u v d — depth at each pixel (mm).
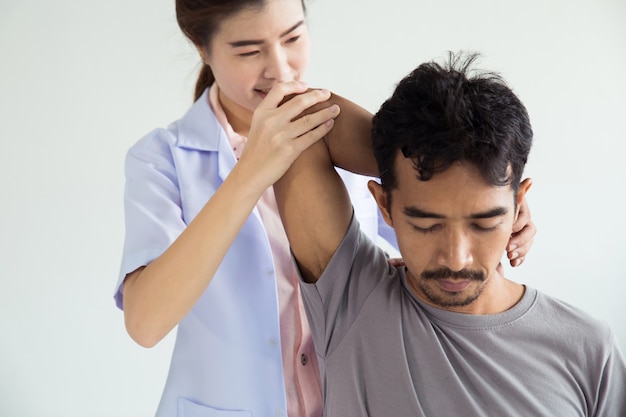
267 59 1264
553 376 1107
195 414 1331
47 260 2697
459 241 1011
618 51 2945
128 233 1300
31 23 2623
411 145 998
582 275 2990
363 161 1165
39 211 2682
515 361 1107
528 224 1293
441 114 992
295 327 1382
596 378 1111
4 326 2695
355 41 2793
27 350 2713
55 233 2695
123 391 2766
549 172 2961
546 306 1138
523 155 1031
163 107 2723
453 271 1036
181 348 1364
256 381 1327
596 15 2926
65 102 2664
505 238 1032
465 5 2852
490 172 982
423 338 1122
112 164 2709
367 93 2824
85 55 2658
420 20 2826
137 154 1391
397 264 1248
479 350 1111
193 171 1379
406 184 1026
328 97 1146
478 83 1023
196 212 1353
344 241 1150
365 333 1148
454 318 1117
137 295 1194
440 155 977
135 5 2666
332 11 2766
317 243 1167
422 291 1088
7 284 2686
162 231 1277
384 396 1124
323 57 2783
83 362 2740
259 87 1294
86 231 2709
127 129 2707
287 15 1241
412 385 1106
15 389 2713
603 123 2965
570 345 1114
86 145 2686
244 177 1125
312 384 1383
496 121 991
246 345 1328
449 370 1105
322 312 1168
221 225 1137
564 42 2926
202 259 1149
